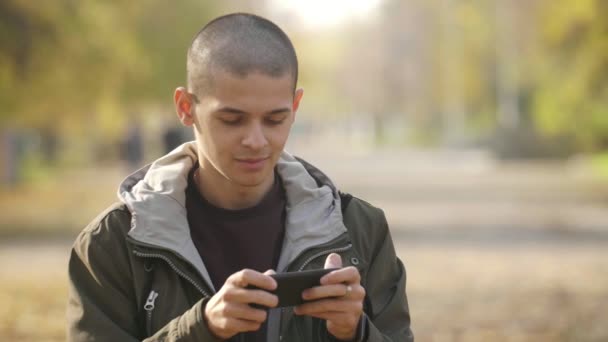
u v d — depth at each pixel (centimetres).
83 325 416
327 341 417
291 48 405
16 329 1207
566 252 2138
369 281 444
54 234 2527
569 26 3884
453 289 1590
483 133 8400
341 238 431
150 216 418
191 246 417
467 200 3762
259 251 428
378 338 404
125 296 425
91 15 3119
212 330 379
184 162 433
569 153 7012
